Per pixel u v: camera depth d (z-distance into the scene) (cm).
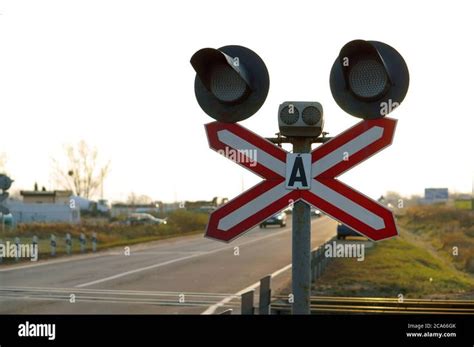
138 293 1449
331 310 865
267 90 371
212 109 376
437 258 3008
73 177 7756
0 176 2006
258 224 361
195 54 359
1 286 1598
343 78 359
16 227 3819
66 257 2688
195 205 5759
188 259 2542
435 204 7875
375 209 349
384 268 2031
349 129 358
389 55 352
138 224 4956
